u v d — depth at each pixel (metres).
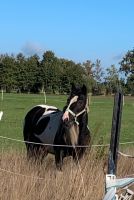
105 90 129.75
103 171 8.73
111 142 6.72
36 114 11.73
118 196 6.24
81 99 9.88
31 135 11.63
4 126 25.95
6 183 8.19
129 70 123.06
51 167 10.26
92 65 148.25
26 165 9.59
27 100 64.38
